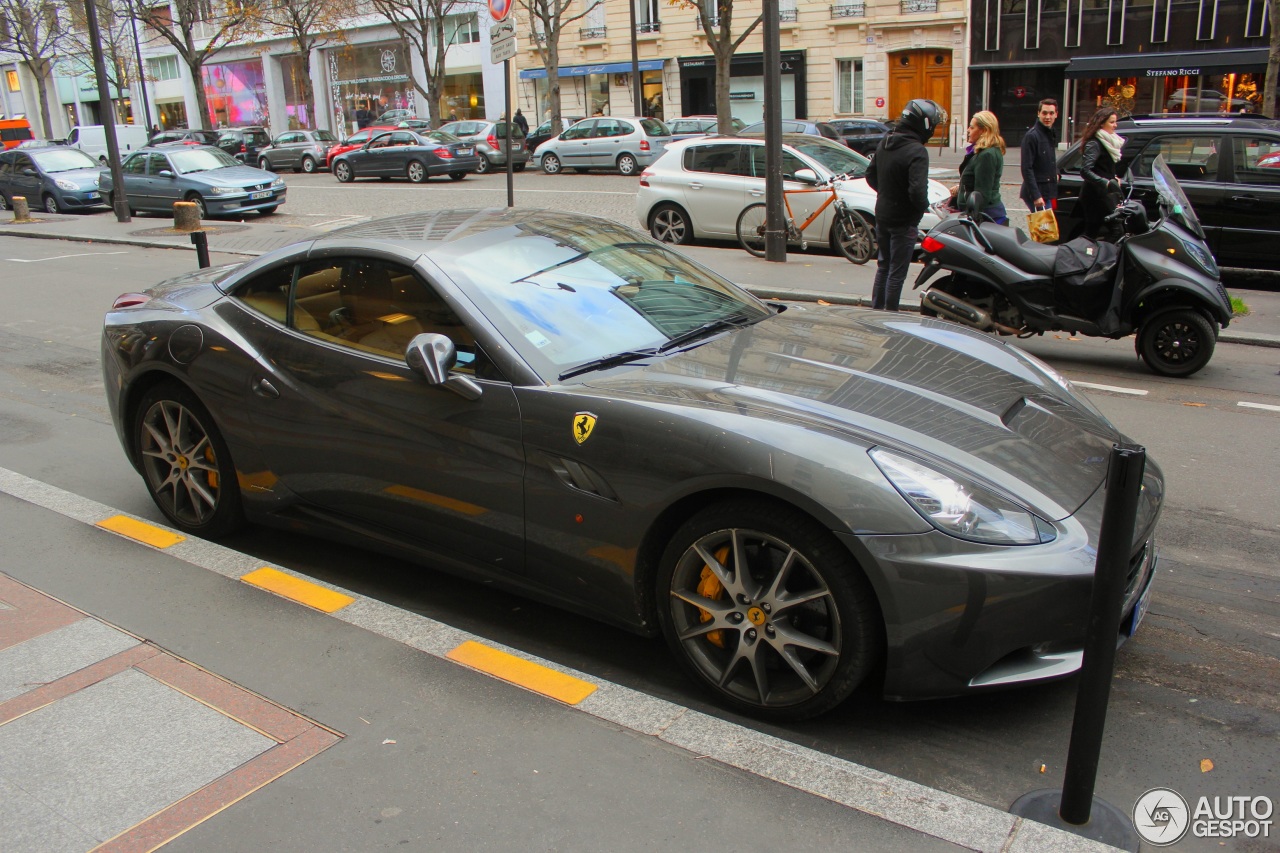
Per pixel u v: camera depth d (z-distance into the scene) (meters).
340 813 2.57
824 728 2.99
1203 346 6.88
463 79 42.81
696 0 26.86
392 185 25.66
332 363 3.76
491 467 3.35
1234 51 28.38
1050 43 31.12
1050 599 2.68
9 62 62.12
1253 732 2.93
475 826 2.51
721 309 4.01
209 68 51.91
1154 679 3.22
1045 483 2.91
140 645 3.42
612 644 3.54
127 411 4.50
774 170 11.26
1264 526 4.44
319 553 4.33
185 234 16.47
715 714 3.09
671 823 2.51
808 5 34.56
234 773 2.74
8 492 4.93
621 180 24.31
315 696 3.10
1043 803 2.60
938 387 3.34
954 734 2.95
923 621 2.69
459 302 3.50
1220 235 10.02
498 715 2.99
